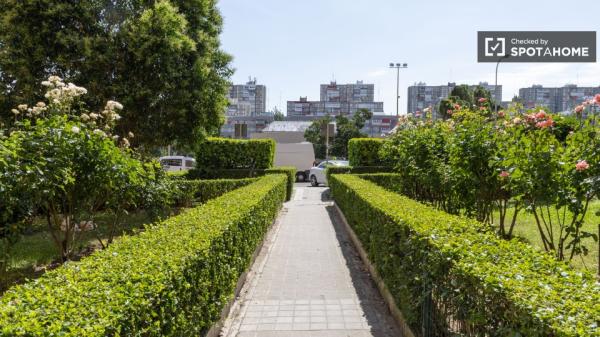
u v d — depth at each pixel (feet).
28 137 17.52
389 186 48.93
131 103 37.65
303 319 15.67
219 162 59.88
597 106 16.43
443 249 9.91
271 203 31.81
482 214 23.27
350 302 17.43
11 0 35.73
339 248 27.66
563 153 16.21
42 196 18.22
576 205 15.43
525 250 9.76
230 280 15.53
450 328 9.86
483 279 7.78
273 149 63.21
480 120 22.70
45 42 36.73
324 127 87.45
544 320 5.92
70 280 8.02
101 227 33.94
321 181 84.69
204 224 14.76
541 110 18.31
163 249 10.98
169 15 38.04
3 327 5.60
